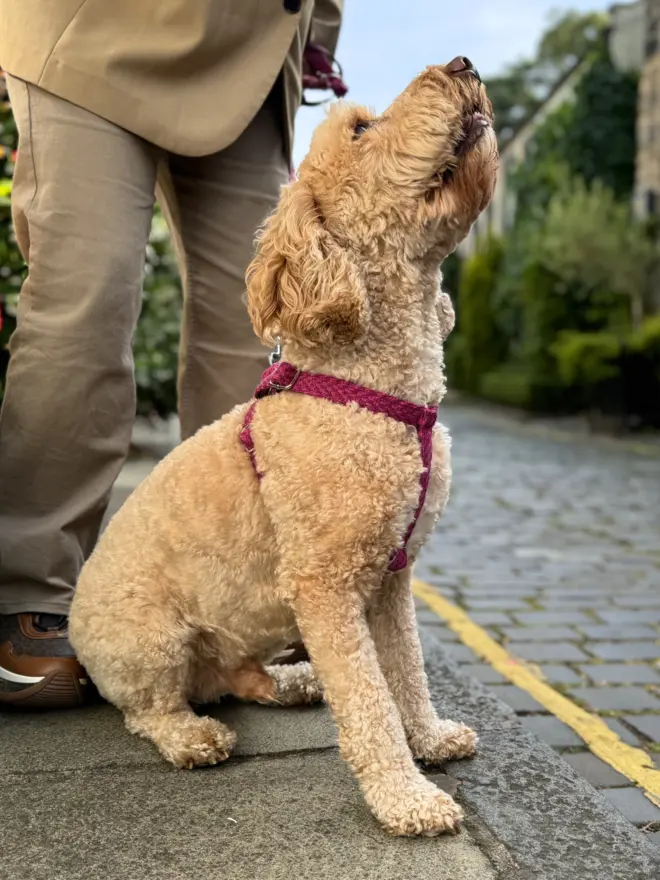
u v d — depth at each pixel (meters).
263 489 1.89
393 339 1.89
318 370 1.91
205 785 1.90
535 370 16.45
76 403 2.21
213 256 2.61
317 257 1.79
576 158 18.05
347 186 1.88
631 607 4.24
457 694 2.50
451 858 1.63
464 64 1.90
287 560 1.84
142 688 2.07
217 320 2.64
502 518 6.62
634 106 17.77
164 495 2.07
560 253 15.25
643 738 2.75
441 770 2.02
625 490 7.94
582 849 1.68
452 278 30.17
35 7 2.22
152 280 7.35
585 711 2.95
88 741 2.11
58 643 2.29
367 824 1.74
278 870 1.59
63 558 2.29
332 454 1.81
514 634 3.81
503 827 1.75
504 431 14.02
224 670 2.15
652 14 16.27
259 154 2.60
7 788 1.87
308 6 2.56
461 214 1.90
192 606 2.05
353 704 1.75
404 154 1.84
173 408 7.87
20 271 3.65
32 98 2.23
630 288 15.07
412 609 2.07
